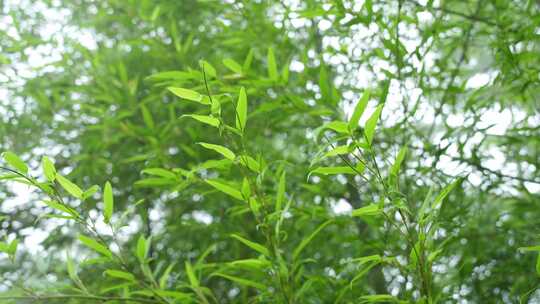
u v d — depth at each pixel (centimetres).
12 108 185
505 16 140
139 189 180
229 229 164
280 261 109
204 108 157
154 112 188
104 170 185
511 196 151
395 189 99
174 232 174
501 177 147
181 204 180
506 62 134
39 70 181
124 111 165
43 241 166
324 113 132
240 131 99
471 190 154
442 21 146
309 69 153
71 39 186
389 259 104
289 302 112
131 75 189
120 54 189
